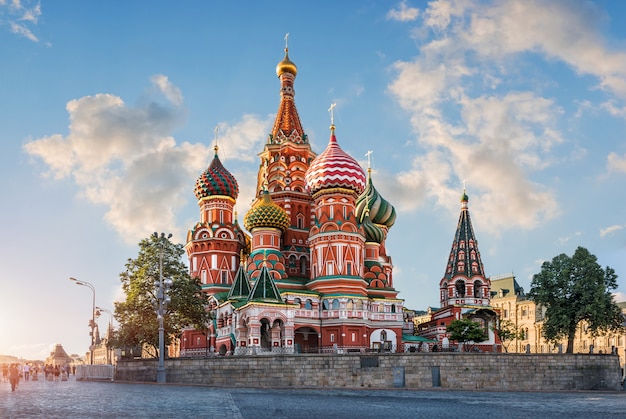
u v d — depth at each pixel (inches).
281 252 4547.2
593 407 1800.0
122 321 3265.3
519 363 3166.8
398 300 4431.6
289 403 1772.9
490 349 4884.4
